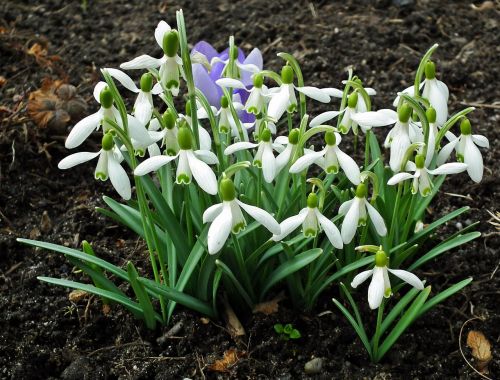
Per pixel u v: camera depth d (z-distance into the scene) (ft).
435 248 2.12
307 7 3.38
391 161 1.85
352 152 2.64
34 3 3.49
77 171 2.63
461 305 2.19
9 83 2.92
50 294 2.25
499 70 2.99
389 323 2.01
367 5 3.39
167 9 3.41
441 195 2.52
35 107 2.67
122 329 2.14
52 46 3.19
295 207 2.06
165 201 2.01
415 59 3.01
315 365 2.04
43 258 2.35
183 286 2.01
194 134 1.89
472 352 2.09
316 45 3.10
